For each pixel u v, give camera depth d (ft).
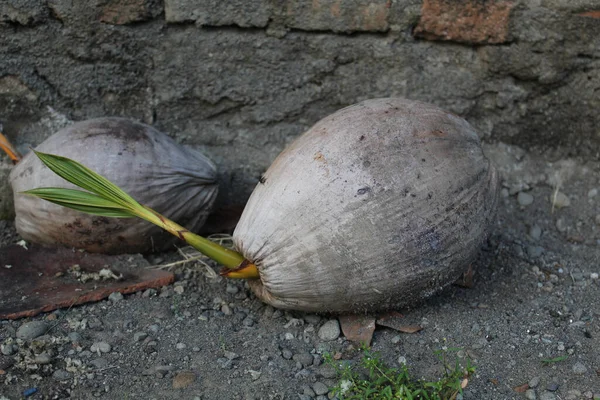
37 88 10.41
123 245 9.07
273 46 10.27
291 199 7.47
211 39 10.24
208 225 10.02
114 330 8.05
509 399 7.17
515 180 10.64
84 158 8.66
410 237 7.40
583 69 10.04
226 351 7.76
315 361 7.64
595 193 10.45
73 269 8.89
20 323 8.02
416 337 8.00
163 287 8.83
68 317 8.20
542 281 9.14
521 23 9.94
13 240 9.62
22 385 7.18
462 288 8.87
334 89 10.52
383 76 10.43
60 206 8.70
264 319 8.31
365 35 10.23
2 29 10.04
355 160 7.45
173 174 8.93
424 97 10.52
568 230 10.20
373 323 8.05
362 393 7.06
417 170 7.50
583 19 9.73
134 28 10.16
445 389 7.19
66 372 7.38
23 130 10.57
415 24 10.12
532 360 7.68
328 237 7.32
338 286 7.52
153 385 7.27
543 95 10.35
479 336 8.03
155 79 10.46
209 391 7.20
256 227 7.61
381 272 7.44
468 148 7.98
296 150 7.82
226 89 10.50
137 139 8.91
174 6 10.00
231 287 8.86
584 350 7.82
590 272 9.37
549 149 10.67
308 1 9.96
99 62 10.32
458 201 7.64
